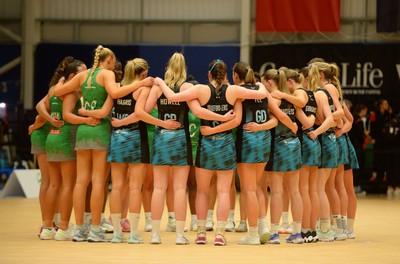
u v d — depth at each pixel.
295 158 13.49
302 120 13.83
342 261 11.47
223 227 13.25
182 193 13.22
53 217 14.09
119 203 13.39
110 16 33.69
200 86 13.03
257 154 13.06
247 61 32.12
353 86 31.20
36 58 32.84
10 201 23.98
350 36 32.06
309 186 14.16
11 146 31.17
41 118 14.49
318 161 13.95
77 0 33.69
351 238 14.90
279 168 13.46
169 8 33.50
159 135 13.02
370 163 30.17
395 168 29.41
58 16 33.69
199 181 13.20
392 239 14.83
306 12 31.64
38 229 15.83
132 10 33.62
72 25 33.69
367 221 18.78
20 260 11.05
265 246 13.17
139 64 13.41
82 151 13.45
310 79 14.48
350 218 15.07
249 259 11.44
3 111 32.69
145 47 32.72
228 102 12.95
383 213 21.19
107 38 33.69
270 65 31.69
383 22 30.83
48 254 11.72
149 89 13.10
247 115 13.18
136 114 12.91
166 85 13.02
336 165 14.34
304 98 13.79
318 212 14.23
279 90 13.78
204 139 13.04
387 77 31.09
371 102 31.17
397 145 29.23
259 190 13.61
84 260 11.08
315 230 14.13
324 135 14.30
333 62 31.27
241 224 15.93
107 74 13.33
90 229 13.75
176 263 10.85
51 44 32.78
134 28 33.62
